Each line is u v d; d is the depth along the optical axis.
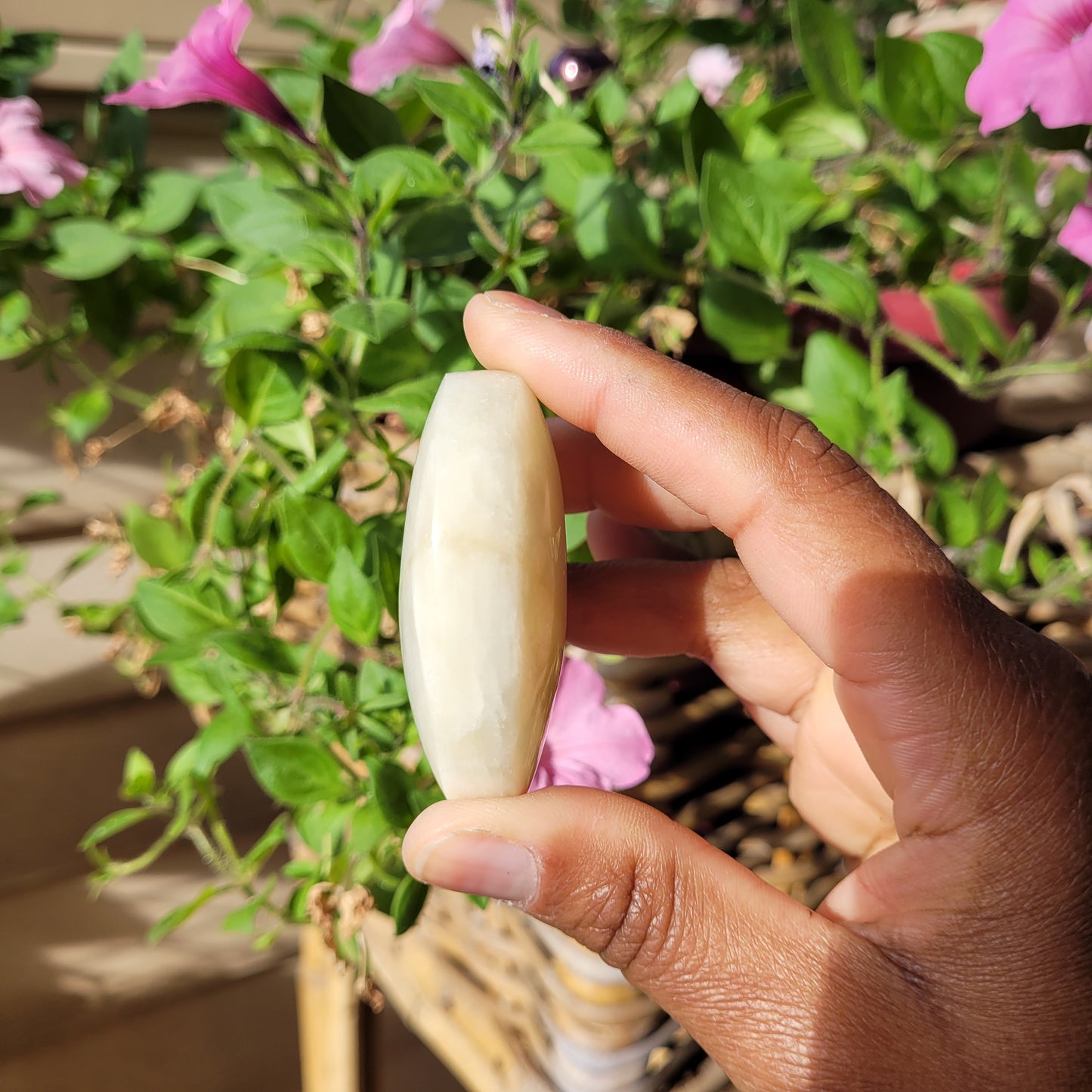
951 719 0.12
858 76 0.18
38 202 0.19
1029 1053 0.12
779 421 0.12
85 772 0.29
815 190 0.19
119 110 0.23
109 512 0.24
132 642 0.24
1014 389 0.26
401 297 0.17
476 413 0.12
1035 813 0.11
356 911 0.15
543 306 0.14
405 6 0.17
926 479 0.19
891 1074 0.12
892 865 0.12
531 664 0.12
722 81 0.27
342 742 0.16
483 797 0.12
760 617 0.17
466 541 0.11
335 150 0.17
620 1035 0.16
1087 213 0.18
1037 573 0.19
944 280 0.20
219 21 0.15
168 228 0.22
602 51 0.24
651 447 0.13
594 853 0.12
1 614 0.23
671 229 0.19
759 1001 0.12
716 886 0.12
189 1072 0.32
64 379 0.27
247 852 0.31
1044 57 0.16
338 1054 0.26
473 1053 0.20
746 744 0.19
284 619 0.22
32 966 0.29
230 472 0.17
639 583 0.17
